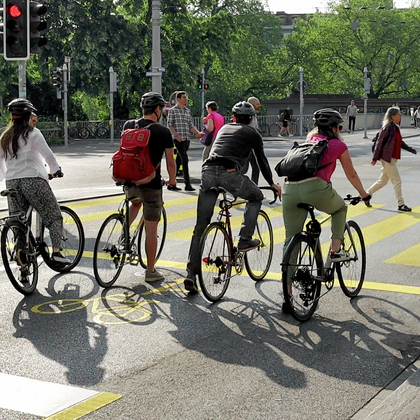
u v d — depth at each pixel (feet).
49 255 24.39
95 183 55.16
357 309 21.38
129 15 142.92
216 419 13.58
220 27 152.56
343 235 21.20
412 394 14.35
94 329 19.21
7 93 147.13
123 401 14.40
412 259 28.09
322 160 20.22
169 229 34.32
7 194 23.04
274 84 228.22
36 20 38.24
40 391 14.90
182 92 49.34
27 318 20.20
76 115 153.17
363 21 221.87
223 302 22.09
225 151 22.12
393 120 40.40
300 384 15.38
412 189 50.88
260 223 24.77
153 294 22.89
